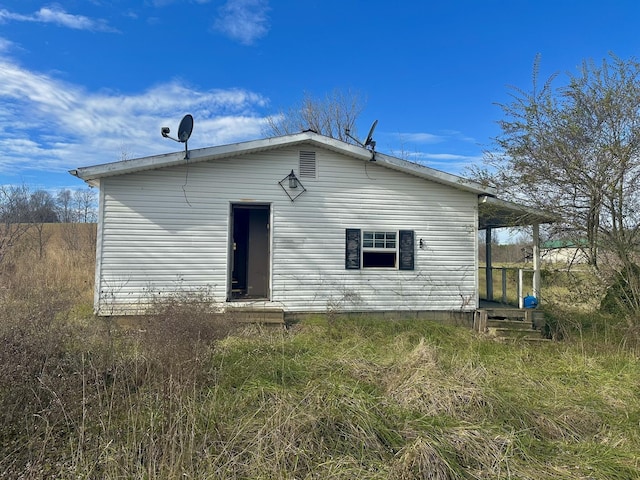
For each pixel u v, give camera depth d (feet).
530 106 27.68
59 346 14.46
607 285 28.66
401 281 30.83
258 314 27.07
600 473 10.93
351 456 10.82
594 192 26.66
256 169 29.19
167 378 13.69
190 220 28.17
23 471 9.89
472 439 11.66
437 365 17.20
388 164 29.96
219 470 9.91
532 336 27.84
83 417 10.96
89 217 87.86
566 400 15.79
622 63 25.39
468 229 31.65
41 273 38.81
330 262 29.99
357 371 17.07
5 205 46.88
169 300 20.71
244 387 14.46
